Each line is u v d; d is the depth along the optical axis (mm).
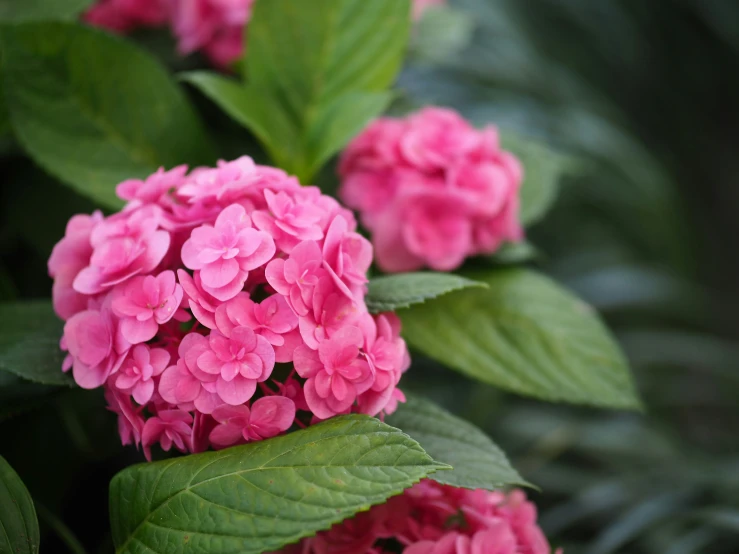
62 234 899
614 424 1324
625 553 1069
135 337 692
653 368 1510
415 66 1204
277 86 865
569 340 835
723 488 1098
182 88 982
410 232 845
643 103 2045
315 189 734
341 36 864
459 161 848
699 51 2064
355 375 697
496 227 863
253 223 709
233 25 947
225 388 686
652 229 1705
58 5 852
